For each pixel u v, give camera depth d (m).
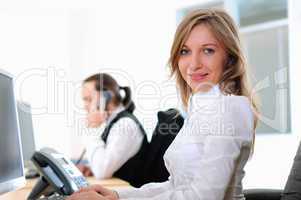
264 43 3.28
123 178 2.26
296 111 2.82
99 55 3.68
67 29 3.70
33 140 2.24
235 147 1.04
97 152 2.33
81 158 2.80
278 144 2.87
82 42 3.70
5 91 1.26
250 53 3.30
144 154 2.26
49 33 3.67
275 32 3.23
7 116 1.26
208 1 3.45
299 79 2.85
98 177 2.27
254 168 2.89
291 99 2.84
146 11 3.59
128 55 3.61
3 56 3.60
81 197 1.14
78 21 3.71
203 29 1.19
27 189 1.85
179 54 1.26
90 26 3.71
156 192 1.21
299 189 1.38
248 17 3.40
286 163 2.81
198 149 1.10
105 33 3.68
